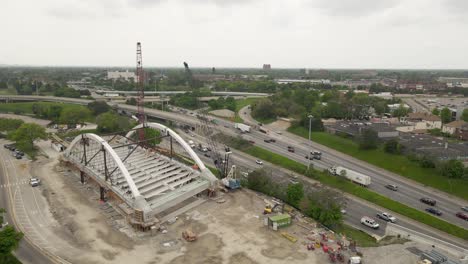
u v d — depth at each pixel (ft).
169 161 353.51
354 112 654.53
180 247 224.94
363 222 275.18
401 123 583.58
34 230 244.01
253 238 237.45
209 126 621.72
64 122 635.66
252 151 476.13
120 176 310.65
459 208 299.38
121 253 216.74
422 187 347.15
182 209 283.18
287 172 396.98
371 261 207.21
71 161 371.76
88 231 243.81
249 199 307.17
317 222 263.29
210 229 249.75
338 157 447.01
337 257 210.59
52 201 295.07
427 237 232.53
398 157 407.23
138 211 247.29
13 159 424.46
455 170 338.13
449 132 530.68
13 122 547.90
